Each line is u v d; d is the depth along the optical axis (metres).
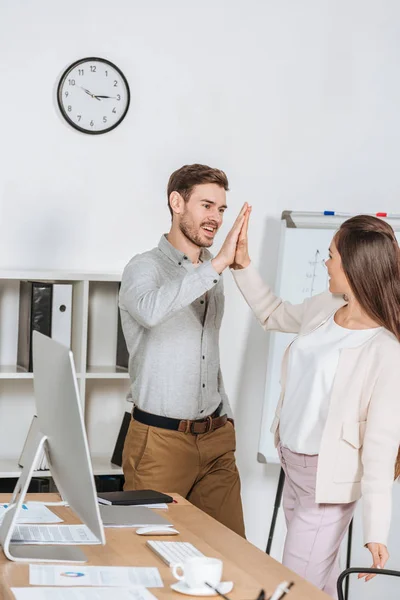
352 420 2.45
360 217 2.60
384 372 2.42
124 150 3.73
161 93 3.76
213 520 2.34
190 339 3.05
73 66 3.61
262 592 1.45
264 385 3.98
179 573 1.82
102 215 3.72
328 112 4.01
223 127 3.86
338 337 2.57
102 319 3.78
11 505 2.08
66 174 3.67
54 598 1.62
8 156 3.60
